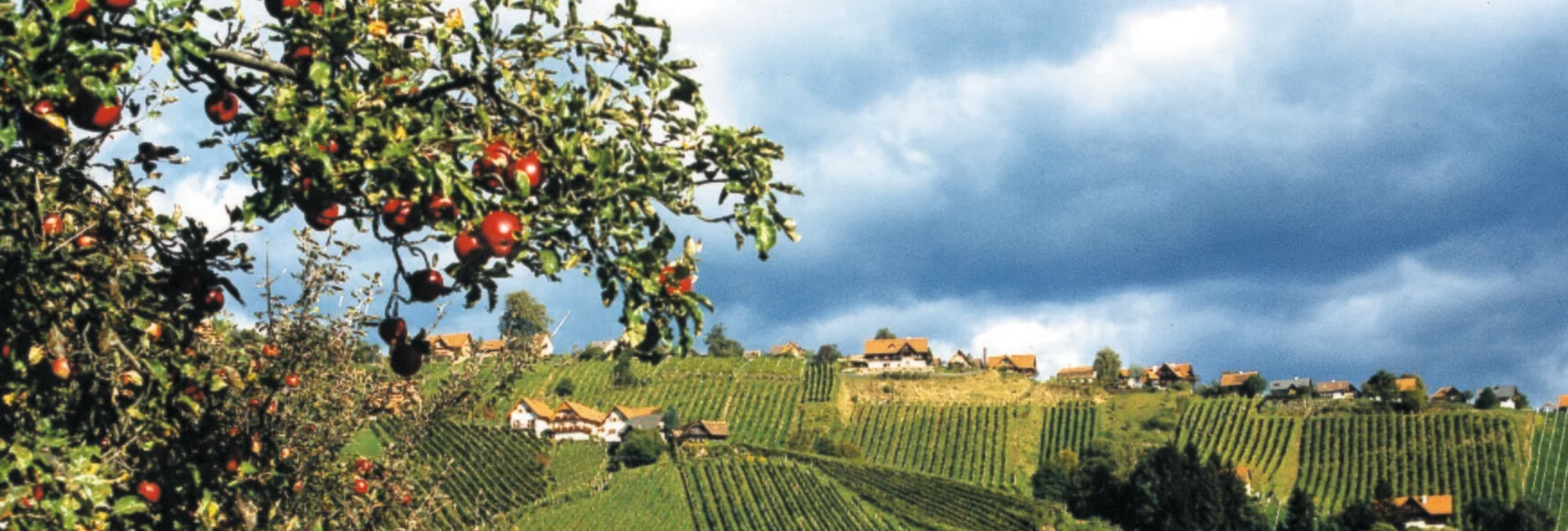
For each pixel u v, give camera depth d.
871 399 156.75
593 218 5.99
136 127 7.01
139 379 6.68
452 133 6.22
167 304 6.93
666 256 6.17
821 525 100.50
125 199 6.84
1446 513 117.25
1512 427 133.50
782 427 147.38
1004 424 148.25
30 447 5.71
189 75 6.05
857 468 118.75
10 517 5.41
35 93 5.16
